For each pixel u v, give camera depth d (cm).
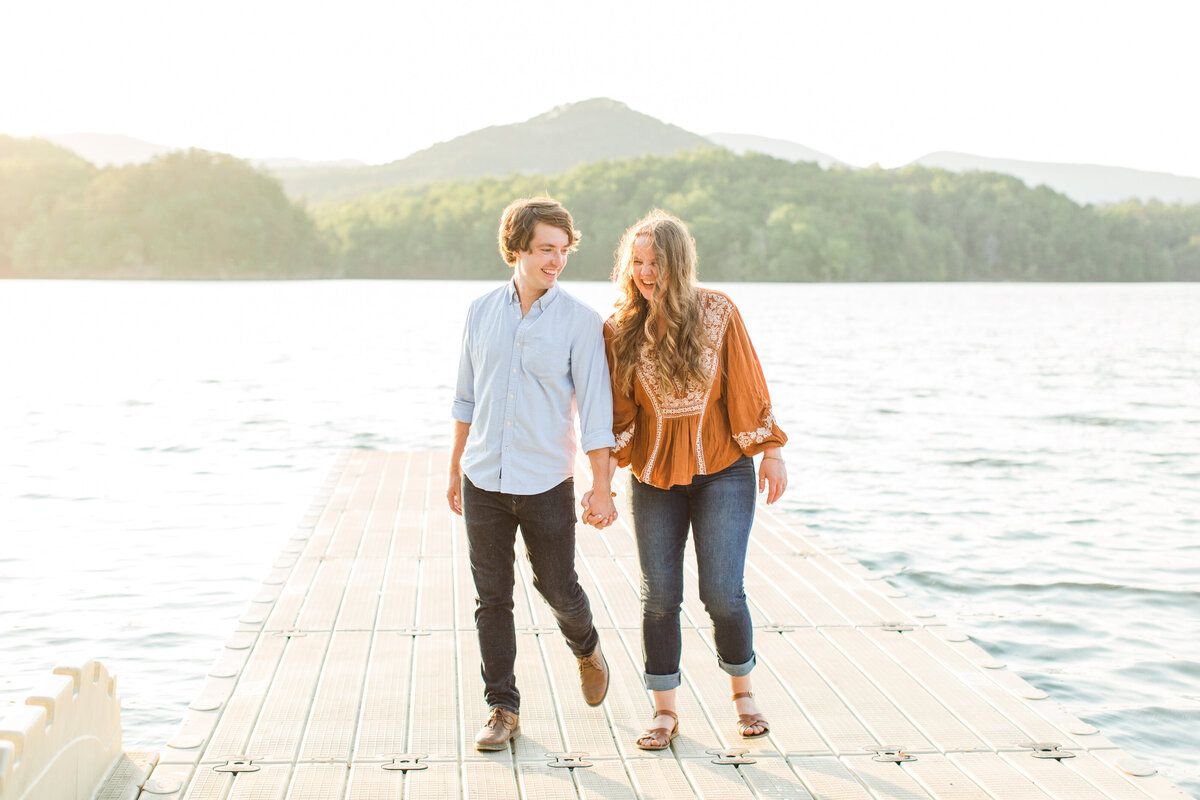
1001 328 4041
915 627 477
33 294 7019
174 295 7088
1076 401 1730
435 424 1427
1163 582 696
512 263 348
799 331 3772
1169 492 993
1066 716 375
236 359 2423
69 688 285
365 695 390
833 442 1290
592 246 13100
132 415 1488
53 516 862
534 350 338
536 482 343
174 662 540
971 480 1048
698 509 349
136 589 662
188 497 946
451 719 370
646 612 354
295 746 345
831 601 518
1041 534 827
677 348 332
